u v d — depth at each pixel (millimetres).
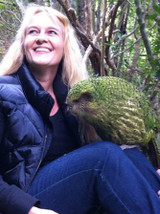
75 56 931
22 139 708
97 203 745
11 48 849
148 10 1040
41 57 852
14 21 1689
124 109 818
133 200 682
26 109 729
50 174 736
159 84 1051
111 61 1260
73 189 715
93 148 732
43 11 876
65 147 857
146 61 1258
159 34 991
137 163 792
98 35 1160
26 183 708
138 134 831
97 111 812
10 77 797
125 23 1355
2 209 673
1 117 706
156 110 1113
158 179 776
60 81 900
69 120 857
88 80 841
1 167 728
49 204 719
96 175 699
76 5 1358
